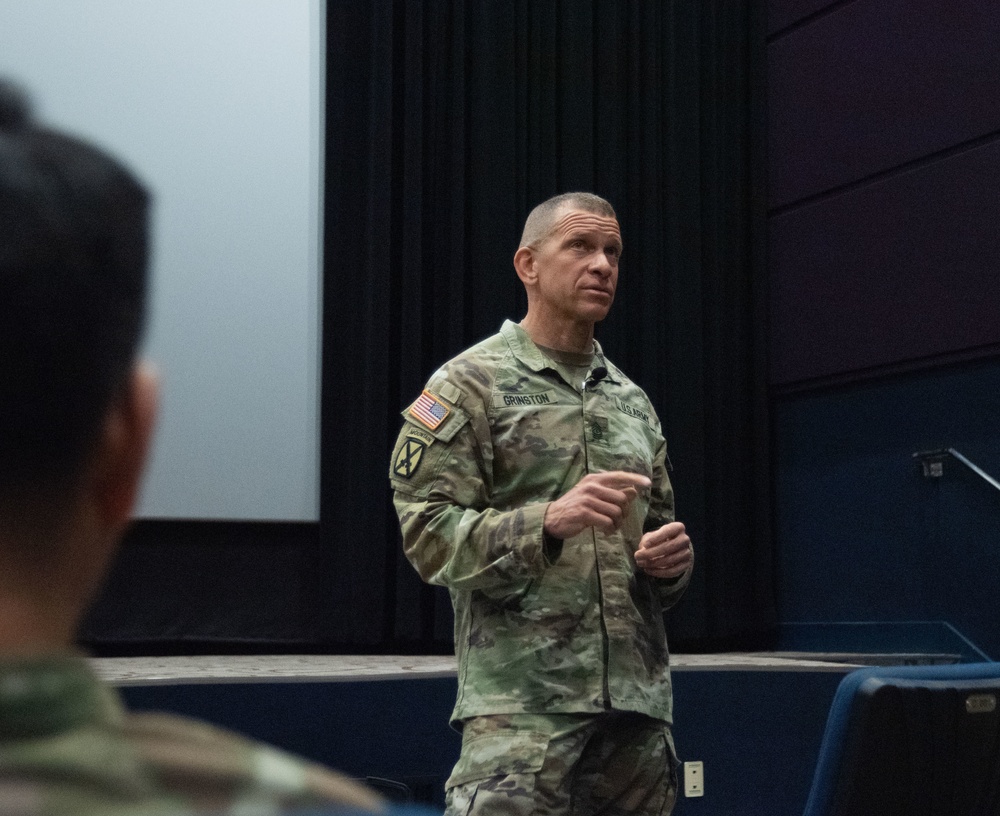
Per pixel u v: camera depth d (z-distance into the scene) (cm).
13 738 29
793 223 491
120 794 28
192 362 405
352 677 277
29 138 32
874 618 443
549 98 468
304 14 434
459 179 443
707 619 473
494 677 159
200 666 329
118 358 32
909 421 437
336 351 421
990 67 415
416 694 284
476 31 453
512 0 462
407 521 162
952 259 422
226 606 404
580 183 470
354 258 426
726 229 500
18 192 31
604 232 178
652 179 482
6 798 27
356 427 417
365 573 412
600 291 175
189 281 407
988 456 406
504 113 456
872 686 120
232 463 408
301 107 430
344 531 413
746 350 498
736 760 321
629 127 486
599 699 158
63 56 393
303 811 29
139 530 393
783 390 491
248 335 415
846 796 119
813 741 328
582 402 173
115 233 32
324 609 409
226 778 30
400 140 439
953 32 430
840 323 466
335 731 273
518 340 177
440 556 158
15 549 31
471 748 157
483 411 167
